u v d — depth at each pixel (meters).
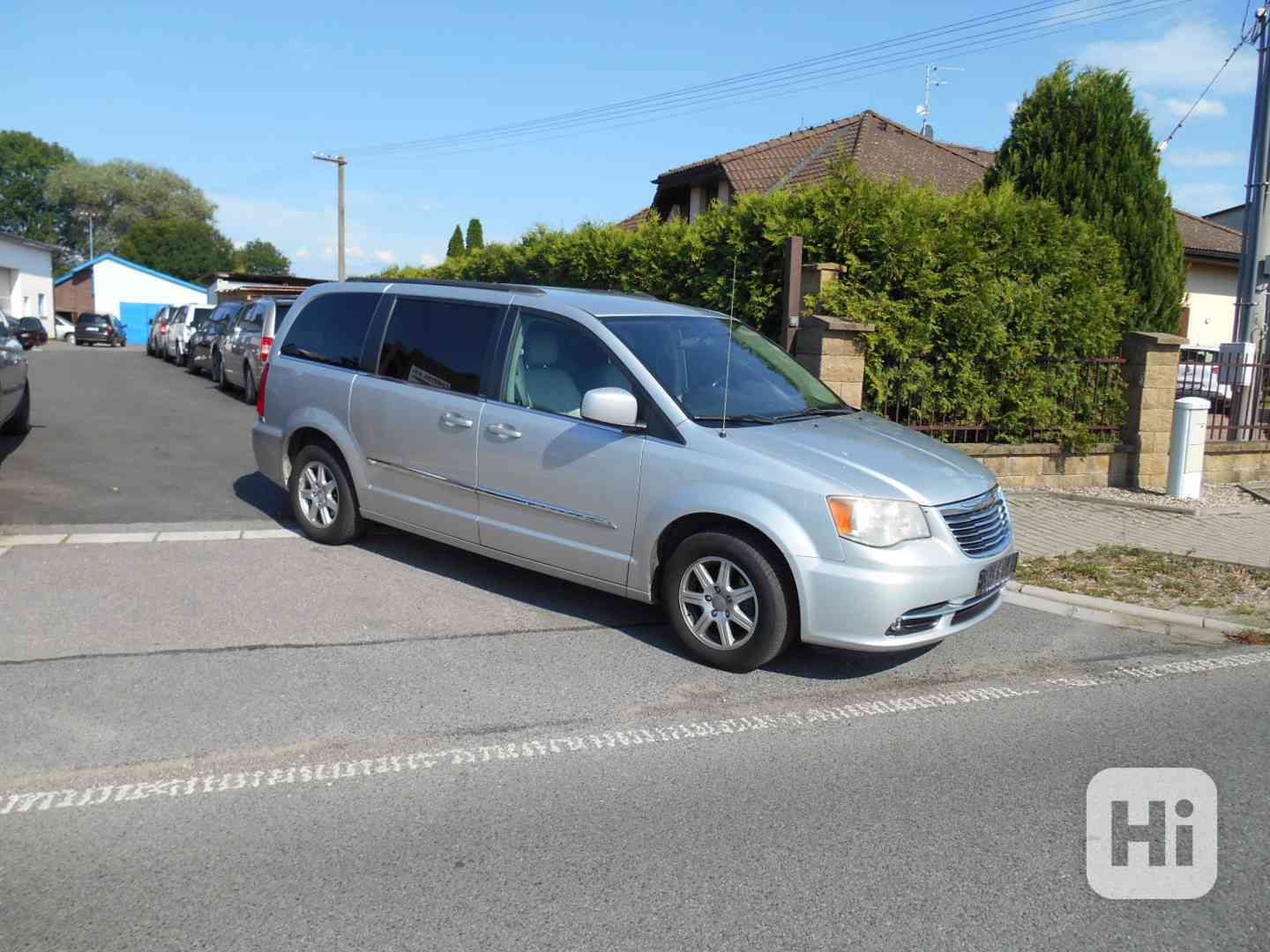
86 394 16.81
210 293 42.66
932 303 9.89
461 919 3.00
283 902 3.07
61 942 2.84
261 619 5.62
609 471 5.40
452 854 3.37
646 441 5.31
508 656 5.25
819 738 4.44
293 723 4.34
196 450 11.09
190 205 93.25
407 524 6.57
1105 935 3.04
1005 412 10.62
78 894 3.07
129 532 7.30
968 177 21.28
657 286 11.54
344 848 3.38
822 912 3.11
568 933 2.95
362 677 4.88
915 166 21.11
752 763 4.16
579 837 3.51
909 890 3.24
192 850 3.34
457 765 4.03
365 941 2.88
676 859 3.38
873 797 3.89
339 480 6.97
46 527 7.34
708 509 5.01
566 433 5.59
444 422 6.19
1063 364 10.79
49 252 50.22
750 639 5.00
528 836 3.51
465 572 6.69
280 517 7.95
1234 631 6.21
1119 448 11.10
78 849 3.32
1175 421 10.81
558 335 5.87
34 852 3.29
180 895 3.09
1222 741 4.55
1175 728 4.69
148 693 4.58
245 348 16.16
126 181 90.56
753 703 4.80
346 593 6.13
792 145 23.41
